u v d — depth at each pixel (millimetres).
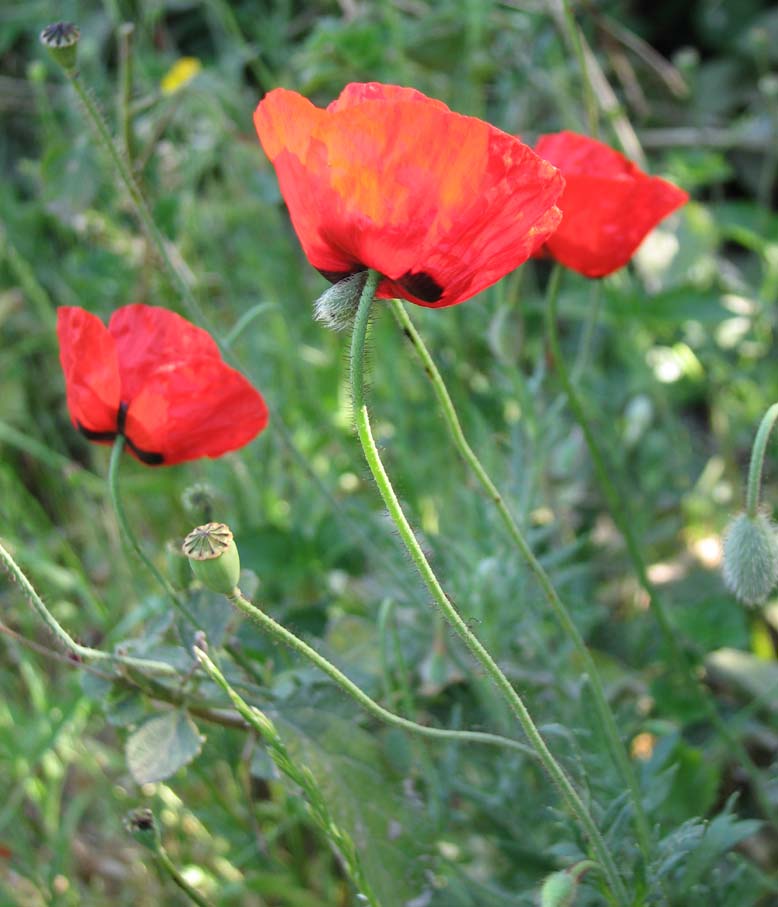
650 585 634
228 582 472
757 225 946
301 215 467
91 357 519
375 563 695
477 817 640
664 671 702
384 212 449
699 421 972
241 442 541
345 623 650
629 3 1238
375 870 546
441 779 605
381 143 443
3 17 964
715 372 882
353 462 701
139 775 530
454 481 744
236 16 984
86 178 778
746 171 1142
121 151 583
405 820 552
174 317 527
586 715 603
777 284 913
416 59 835
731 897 560
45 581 757
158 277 748
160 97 696
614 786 582
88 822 716
